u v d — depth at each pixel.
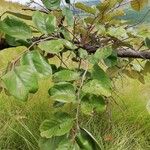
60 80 0.53
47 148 0.49
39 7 0.61
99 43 0.61
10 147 1.57
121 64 0.78
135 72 0.79
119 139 1.63
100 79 0.50
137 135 1.79
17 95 0.43
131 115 1.85
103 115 1.68
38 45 0.52
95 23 0.62
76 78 0.54
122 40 0.64
